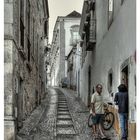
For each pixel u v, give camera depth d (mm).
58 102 30469
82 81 32156
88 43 22859
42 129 15617
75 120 18656
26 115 18484
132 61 11539
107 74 17047
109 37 16672
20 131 14828
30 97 20906
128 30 12312
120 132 12648
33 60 23219
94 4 22922
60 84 62469
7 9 13172
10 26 13125
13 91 13133
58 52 66625
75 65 43625
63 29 61844
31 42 21812
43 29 39188
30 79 20875
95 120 13109
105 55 17891
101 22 19672
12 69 12969
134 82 11258
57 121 18734
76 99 33844
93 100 13078
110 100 15812
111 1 16438
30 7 21156
